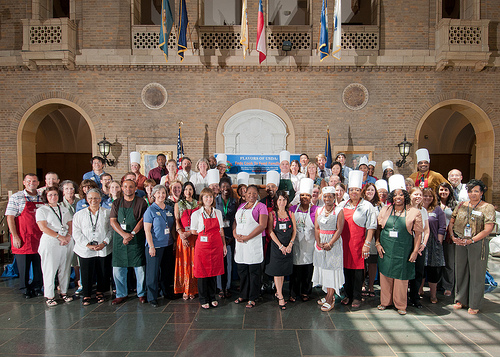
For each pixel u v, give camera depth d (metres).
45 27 9.16
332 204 4.29
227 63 9.42
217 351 3.33
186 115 9.54
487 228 4.20
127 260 4.50
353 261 4.43
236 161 7.43
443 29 9.11
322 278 4.37
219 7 11.03
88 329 3.82
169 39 9.50
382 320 4.09
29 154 9.83
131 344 3.47
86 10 9.42
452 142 15.70
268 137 9.60
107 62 9.34
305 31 9.55
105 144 9.06
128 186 4.55
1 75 9.46
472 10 9.54
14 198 4.91
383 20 9.49
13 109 9.48
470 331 3.80
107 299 4.77
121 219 4.52
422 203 4.69
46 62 9.23
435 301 4.68
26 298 4.84
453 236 4.50
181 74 9.49
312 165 5.73
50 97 9.46
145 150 9.52
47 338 3.61
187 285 4.72
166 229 4.59
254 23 9.56
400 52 9.42
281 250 4.34
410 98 9.51
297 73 9.52
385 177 6.84
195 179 5.91
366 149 9.55
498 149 9.56
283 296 4.91
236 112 9.55
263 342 3.52
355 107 9.54
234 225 4.61
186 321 4.02
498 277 5.94
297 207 4.63
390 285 4.38
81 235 4.53
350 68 9.45
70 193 4.94
